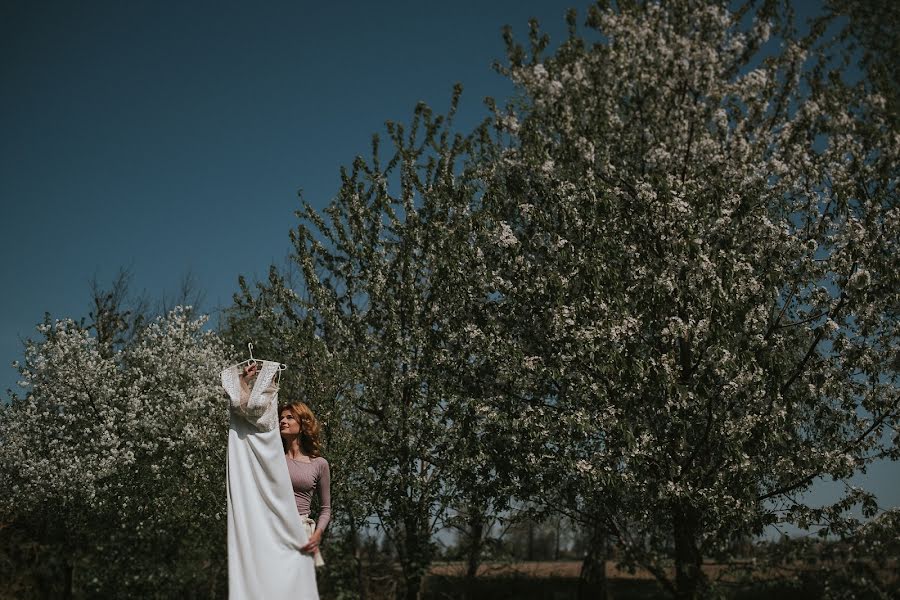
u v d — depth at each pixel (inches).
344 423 438.3
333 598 387.9
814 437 363.9
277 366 184.9
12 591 521.7
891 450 337.1
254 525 177.8
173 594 524.4
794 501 346.9
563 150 422.3
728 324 339.0
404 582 406.6
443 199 491.8
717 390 345.1
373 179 523.8
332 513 412.8
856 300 339.6
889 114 408.5
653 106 433.4
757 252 376.8
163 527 526.3
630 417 360.2
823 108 416.2
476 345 414.0
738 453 324.5
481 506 394.0
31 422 574.2
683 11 439.8
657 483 344.2
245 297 510.0
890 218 357.7
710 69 417.4
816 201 381.7
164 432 553.3
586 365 364.5
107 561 540.4
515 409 389.7
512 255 390.3
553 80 434.9
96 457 548.1
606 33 441.4
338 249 519.5
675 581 311.1
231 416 184.9
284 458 183.6
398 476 417.4
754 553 296.0
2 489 580.1
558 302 361.4
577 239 390.9
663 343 366.6
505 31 471.8
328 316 490.0
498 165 462.0
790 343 363.6
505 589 380.8
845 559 283.0
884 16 443.5
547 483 369.7
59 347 587.8
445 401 429.7
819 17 451.8
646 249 386.6
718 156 404.5
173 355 595.5
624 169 430.9
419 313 474.3
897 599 274.8
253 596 173.8
